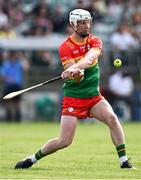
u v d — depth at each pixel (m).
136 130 53.47
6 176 24.02
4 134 48.81
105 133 50.44
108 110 25.83
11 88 63.16
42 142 41.22
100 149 36.19
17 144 39.59
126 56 67.56
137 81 66.88
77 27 25.58
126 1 77.50
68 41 26.00
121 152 26.03
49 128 55.72
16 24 72.50
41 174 24.58
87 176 23.86
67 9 73.81
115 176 23.80
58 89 66.25
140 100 66.00
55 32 72.19
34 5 74.94
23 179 23.12
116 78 65.19
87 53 25.53
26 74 66.31
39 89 66.31
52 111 65.94
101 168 26.69
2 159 30.56
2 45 66.31
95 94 25.86
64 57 25.81
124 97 65.38
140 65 67.31
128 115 65.69
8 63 63.00
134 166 27.36
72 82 25.64
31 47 67.19
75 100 25.66
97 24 73.56
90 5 72.88
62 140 25.58
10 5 73.88
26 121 65.69
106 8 75.75
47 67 67.19
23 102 65.69
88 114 26.08
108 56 67.94
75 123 25.66
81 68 24.97
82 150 35.53
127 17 74.44
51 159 30.47
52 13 73.06
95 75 25.84
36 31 70.69
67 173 24.83
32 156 26.47
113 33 71.06
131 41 68.62
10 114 65.38
